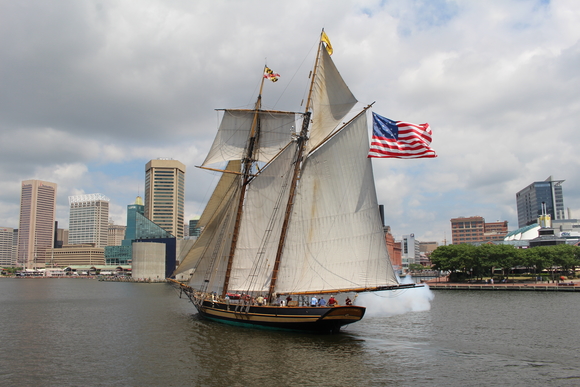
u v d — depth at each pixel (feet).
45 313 272.92
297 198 185.78
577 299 318.86
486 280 497.87
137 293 469.98
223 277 213.66
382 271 176.86
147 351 151.43
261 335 170.71
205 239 233.55
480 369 122.42
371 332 177.99
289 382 113.09
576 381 111.04
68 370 128.98
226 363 131.85
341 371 121.70
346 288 174.91
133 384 114.42
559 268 638.94
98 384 115.14
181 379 117.50
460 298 340.59
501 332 177.88
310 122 196.03
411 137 171.22
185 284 249.14
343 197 180.34
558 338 164.14
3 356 147.64
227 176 225.56
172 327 201.26
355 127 181.16
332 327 169.37
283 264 184.96
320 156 184.24
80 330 200.44
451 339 163.22
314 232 182.09
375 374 118.52
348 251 177.88
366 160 179.11
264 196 203.51
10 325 219.41
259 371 122.83
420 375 117.39
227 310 196.54
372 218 177.27
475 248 516.32
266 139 217.56
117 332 192.95
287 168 199.11
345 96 189.06
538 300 314.76
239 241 206.69
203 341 161.79
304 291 179.63
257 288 198.08
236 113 221.05
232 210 216.95
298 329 173.17
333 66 189.88
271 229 198.90
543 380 112.16
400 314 239.71
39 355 148.77
